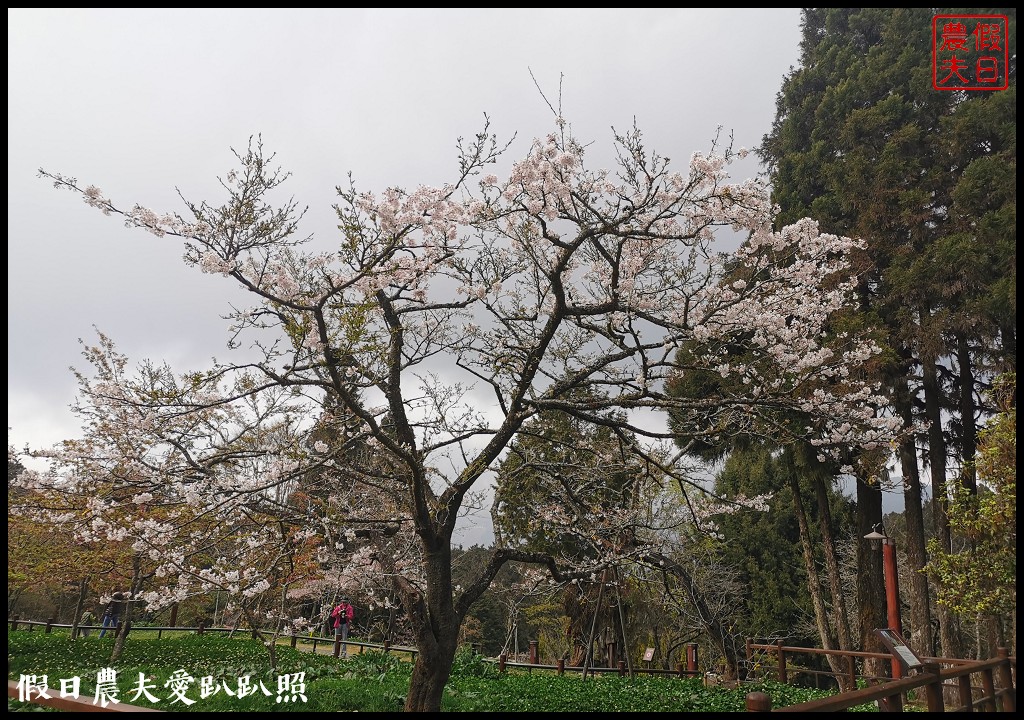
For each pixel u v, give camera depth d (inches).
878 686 175.6
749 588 878.4
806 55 713.0
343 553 334.0
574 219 272.7
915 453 546.3
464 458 298.7
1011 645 479.5
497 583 847.7
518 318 305.4
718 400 286.8
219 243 236.2
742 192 258.8
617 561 324.8
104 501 296.7
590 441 370.3
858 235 551.5
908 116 572.1
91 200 228.4
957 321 488.1
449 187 267.0
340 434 326.3
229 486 283.3
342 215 248.4
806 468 555.2
